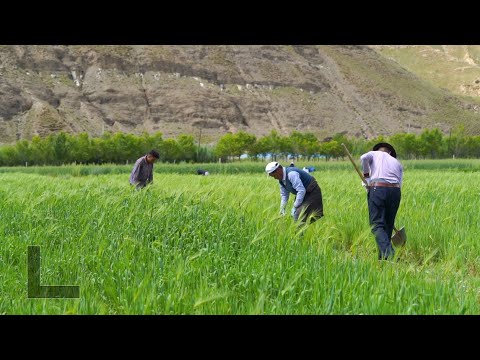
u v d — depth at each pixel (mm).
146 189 11359
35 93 176250
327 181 21656
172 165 60250
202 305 5199
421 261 9086
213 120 197125
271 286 5781
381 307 5219
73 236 8047
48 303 5324
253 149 117750
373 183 8930
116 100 190125
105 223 8430
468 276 7434
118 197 10039
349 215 11086
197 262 6516
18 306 5230
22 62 187875
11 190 14484
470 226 10352
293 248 7227
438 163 58281
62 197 10898
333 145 127688
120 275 6086
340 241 10000
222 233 7973
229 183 18172
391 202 8852
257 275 5867
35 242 7738
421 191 14898
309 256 6812
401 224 10414
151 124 188000
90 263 6660
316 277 5867
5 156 98750
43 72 190000
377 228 8648
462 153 123688
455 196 13625
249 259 6645
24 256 7137
